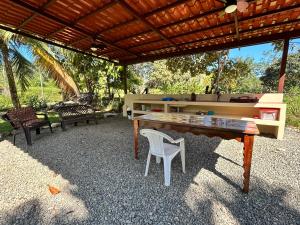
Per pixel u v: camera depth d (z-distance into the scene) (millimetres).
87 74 8930
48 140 4051
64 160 2932
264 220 1588
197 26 3750
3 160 2949
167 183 2133
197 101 4945
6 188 2135
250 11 3043
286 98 5738
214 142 3701
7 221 1626
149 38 4566
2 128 5094
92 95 8883
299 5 2766
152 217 1651
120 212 1719
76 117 5383
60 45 4832
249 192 1977
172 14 3203
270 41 4066
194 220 1605
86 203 1851
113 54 6117
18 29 3717
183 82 9984
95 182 2240
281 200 1842
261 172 2412
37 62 6352
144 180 2264
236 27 3445
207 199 1878
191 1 2752
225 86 8430
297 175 2326
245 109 4594
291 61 9500
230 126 2027
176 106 5332
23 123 3707
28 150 3426
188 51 5332
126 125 5621
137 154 2906
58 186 2162
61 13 3127
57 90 13516
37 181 2287
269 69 11945
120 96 9750
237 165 2639
